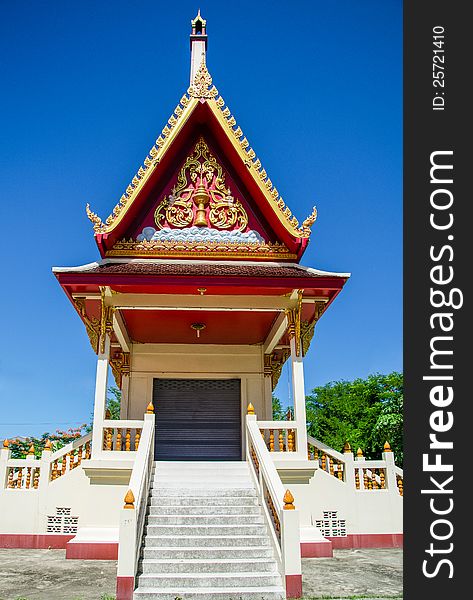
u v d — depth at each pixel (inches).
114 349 704.4
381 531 528.1
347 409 1576.0
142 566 355.9
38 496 510.9
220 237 591.2
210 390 685.3
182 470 510.9
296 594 329.4
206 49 658.8
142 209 591.8
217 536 393.7
